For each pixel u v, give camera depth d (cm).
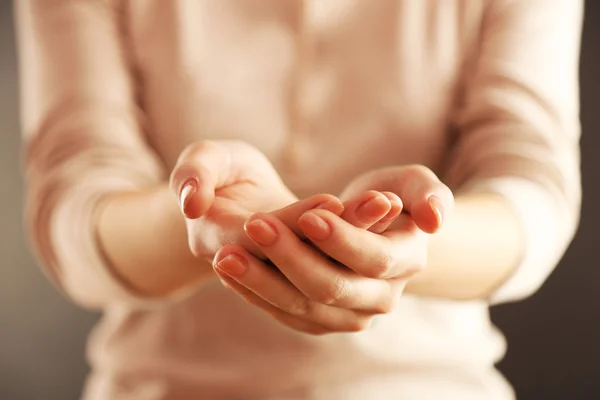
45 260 94
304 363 91
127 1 100
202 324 93
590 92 199
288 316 77
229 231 74
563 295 200
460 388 92
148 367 93
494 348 96
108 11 101
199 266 85
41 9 101
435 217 73
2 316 228
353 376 91
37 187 94
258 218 72
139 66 101
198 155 75
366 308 75
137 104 101
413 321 92
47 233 92
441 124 99
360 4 99
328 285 73
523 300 201
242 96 99
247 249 74
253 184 77
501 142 95
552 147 95
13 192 232
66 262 91
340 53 99
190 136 99
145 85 101
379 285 75
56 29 100
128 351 94
